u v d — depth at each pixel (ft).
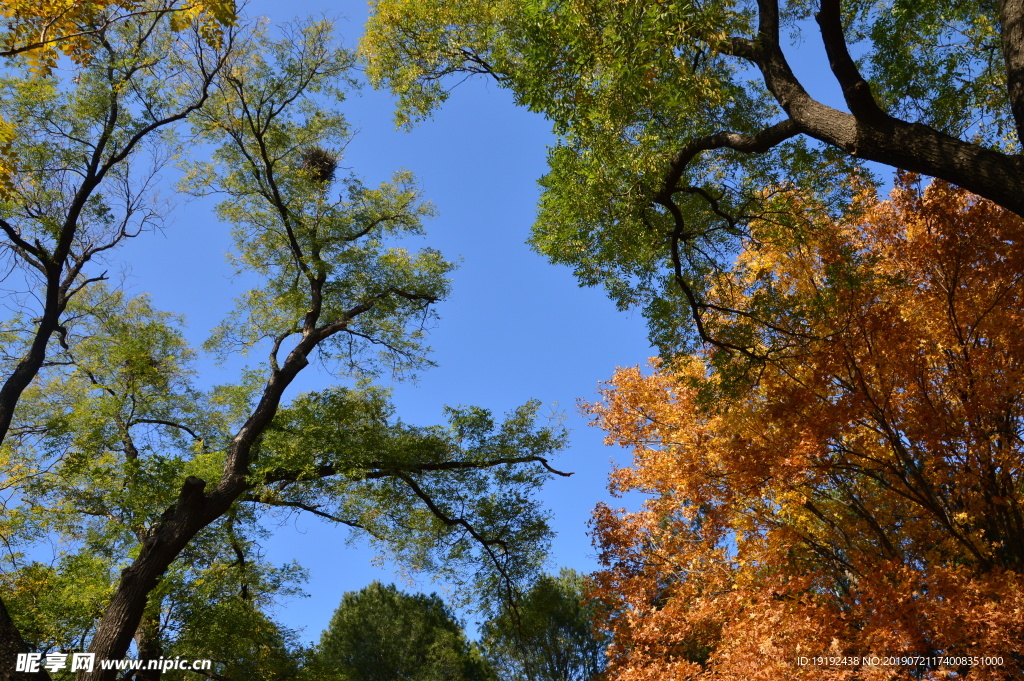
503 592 38.99
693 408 35.42
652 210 28.09
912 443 29.58
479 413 39.24
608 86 21.33
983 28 31.09
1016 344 27.37
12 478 37.35
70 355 44.32
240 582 37.22
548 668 65.77
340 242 42.68
